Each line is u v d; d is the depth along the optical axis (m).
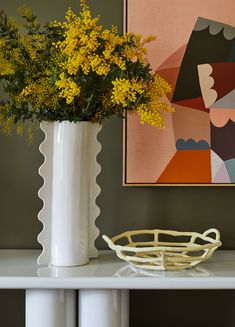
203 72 1.09
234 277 0.80
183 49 1.09
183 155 1.08
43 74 0.87
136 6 1.09
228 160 1.09
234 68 1.09
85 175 0.89
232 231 1.10
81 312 0.83
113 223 1.10
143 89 0.83
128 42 0.85
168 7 1.09
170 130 1.08
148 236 1.10
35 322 0.82
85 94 0.85
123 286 0.78
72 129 0.87
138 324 1.09
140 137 1.08
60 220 0.88
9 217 1.10
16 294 1.10
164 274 0.82
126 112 1.00
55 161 0.88
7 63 0.86
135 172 1.08
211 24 1.09
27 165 1.10
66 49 0.80
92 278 0.79
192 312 1.10
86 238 0.90
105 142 1.11
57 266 0.88
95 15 1.11
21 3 1.11
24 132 1.10
